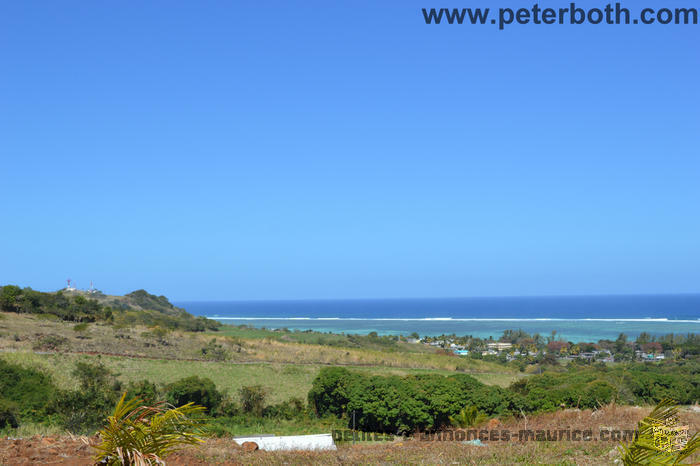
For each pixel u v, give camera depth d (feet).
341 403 134.62
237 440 58.44
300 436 61.57
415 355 265.75
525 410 110.01
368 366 218.38
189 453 41.60
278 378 182.50
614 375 136.36
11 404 93.66
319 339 357.20
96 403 94.73
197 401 130.21
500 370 245.86
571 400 107.55
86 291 465.88
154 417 18.25
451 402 114.42
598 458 40.81
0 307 244.01
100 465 18.37
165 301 512.63
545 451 44.68
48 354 161.07
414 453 46.83
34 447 36.50
